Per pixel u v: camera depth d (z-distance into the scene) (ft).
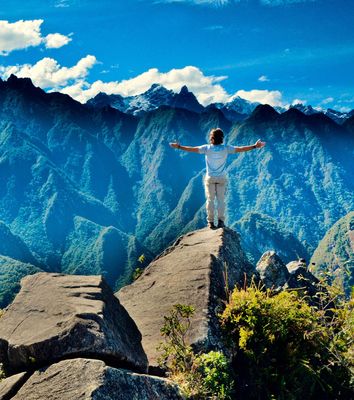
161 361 26.73
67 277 27.58
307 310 29.32
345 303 28.19
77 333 21.57
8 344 22.13
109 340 21.90
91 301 24.66
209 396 24.27
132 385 19.62
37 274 28.25
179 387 22.21
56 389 18.83
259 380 26.73
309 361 27.81
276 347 27.78
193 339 28.30
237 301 29.73
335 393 26.86
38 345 21.35
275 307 28.84
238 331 29.35
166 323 27.43
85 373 19.20
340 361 26.50
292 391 26.27
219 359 25.98
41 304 24.68
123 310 26.84
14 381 20.30
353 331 26.99
